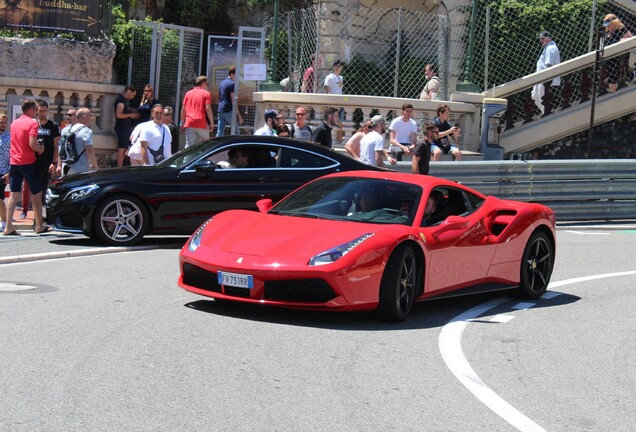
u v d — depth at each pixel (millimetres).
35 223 13852
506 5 21266
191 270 8500
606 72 21094
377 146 15711
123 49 21609
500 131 20734
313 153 13422
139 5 25719
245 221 8875
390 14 19844
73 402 5613
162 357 6766
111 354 6793
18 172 13539
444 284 8938
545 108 21094
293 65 21688
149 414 5449
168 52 22406
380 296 8258
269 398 5895
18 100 18797
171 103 22516
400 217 8805
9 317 7938
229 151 13102
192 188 12789
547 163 16953
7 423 5191
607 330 8555
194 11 26672
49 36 19047
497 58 21328
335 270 7859
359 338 7723
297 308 8250
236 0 27344
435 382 6504
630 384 6730
